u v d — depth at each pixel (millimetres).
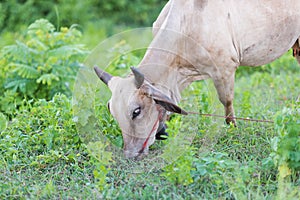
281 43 13273
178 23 12031
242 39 12664
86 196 10820
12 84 16641
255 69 19734
